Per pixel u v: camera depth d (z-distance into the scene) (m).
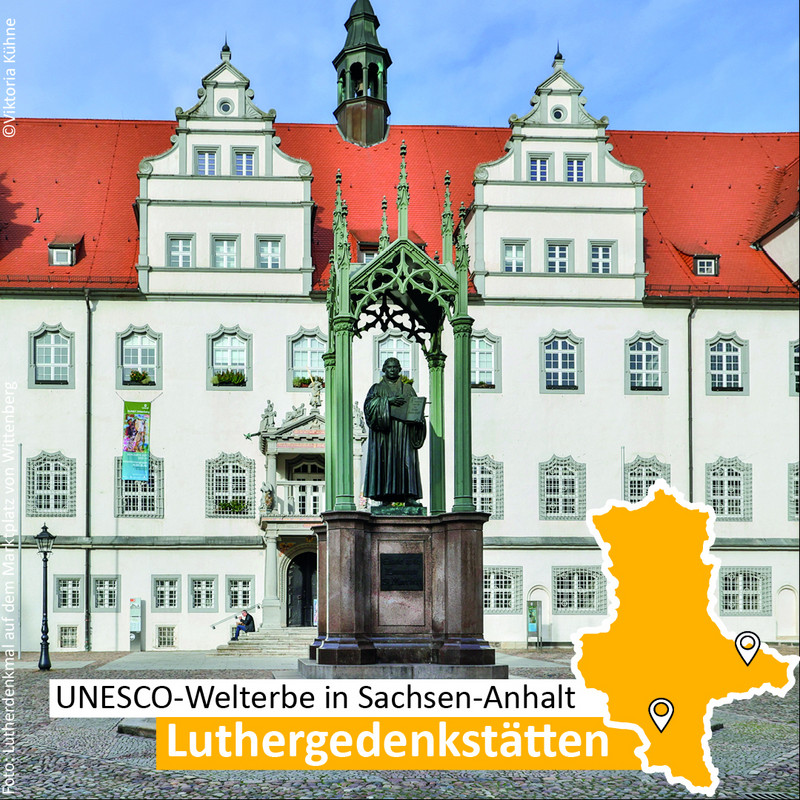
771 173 57.09
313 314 49.53
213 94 50.12
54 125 55.66
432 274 21.44
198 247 49.31
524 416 49.72
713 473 50.19
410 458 20.92
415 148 56.69
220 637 47.88
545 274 50.03
